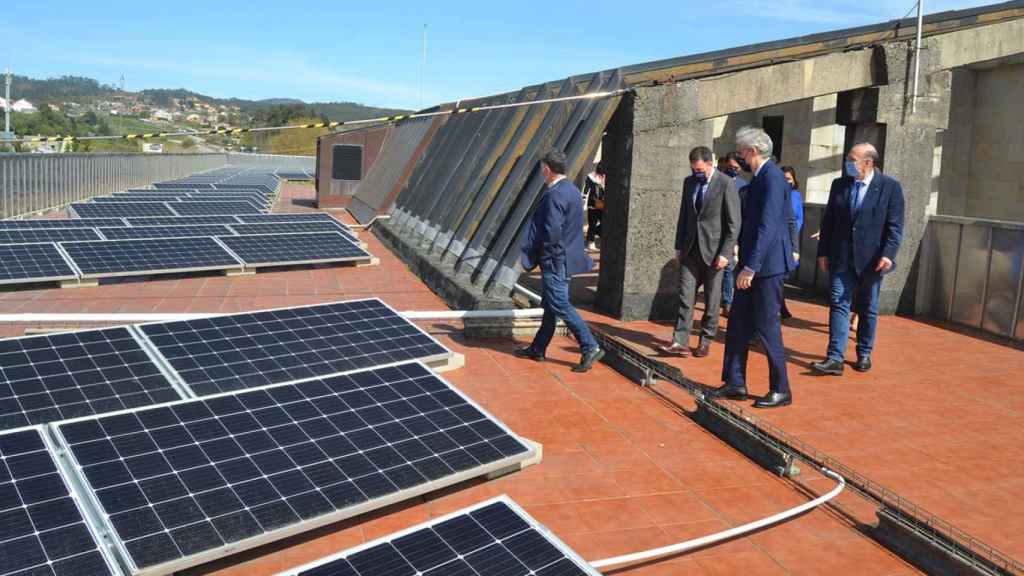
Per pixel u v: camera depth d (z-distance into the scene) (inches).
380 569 126.0
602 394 256.2
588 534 161.8
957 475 194.9
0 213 685.3
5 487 142.5
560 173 278.2
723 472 195.5
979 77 550.9
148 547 133.3
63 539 129.8
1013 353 318.0
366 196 854.5
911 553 154.9
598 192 631.8
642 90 348.5
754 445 205.3
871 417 236.8
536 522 139.6
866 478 191.0
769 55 382.0
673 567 149.3
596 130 353.1
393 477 165.5
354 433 180.2
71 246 460.8
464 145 588.4
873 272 279.4
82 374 215.9
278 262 484.1
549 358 299.3
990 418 237.9
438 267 439.5
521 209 391.2
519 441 190.7
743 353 249.6
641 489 184.2
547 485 185.3
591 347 281.3
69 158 856.9
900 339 339.9
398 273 505.7
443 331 339.6
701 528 165.5
